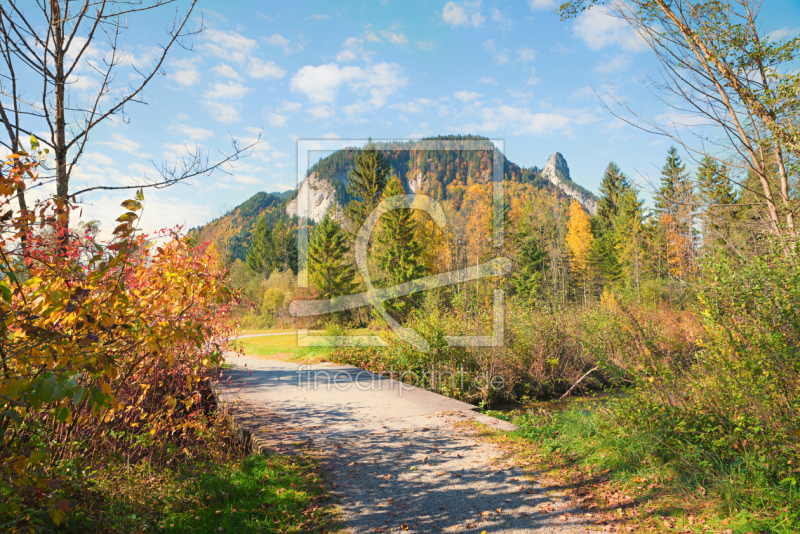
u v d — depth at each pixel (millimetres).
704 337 5363
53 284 3098
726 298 4742
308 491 4434
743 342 4535
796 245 4586
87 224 3945
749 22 8234
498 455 5508
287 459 5219
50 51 4578
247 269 58438
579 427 6188
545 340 11891
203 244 4883
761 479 3912
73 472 3605
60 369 2498
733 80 8500
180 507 3846
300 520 3840
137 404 4699
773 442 4121
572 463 5195
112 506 3588
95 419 4344
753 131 8602
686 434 4855
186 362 5238
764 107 8266
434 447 5773
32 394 2361
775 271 4465
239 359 14102
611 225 55312
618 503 4121
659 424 5141
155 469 4566
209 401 7094
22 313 2553
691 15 8789
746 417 4336
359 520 3861
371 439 6086
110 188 4730
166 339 3645
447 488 4543
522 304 13352
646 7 9039
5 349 2623
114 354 3557
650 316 6973
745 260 4883
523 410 9664
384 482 4688
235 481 4504
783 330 4340
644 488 4387
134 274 4059
